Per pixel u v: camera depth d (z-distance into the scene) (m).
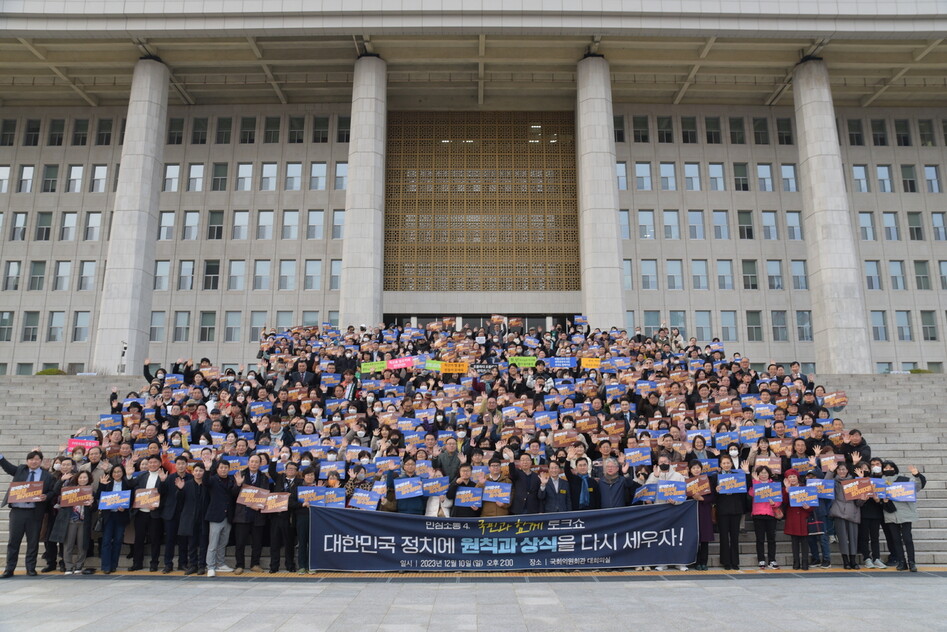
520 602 8.52
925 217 35.47
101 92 34.91
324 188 35.56
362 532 10.48
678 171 35.62
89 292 34.56
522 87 34.25
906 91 34.69
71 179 35.72
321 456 11.58
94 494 11.08
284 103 36.03
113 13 28.39
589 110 30.59
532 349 20.41
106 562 10.80
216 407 14.86
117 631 7.21
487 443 12.16
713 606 8.23
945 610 7.96
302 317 34.28
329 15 28.53
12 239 35.28
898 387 19.56
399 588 9.45
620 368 17.66
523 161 35.91
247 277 34.66
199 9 28.38
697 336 34.12
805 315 34.53
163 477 11.09
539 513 10.55
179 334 34.19
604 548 10.39
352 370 18.27
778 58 31.53
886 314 34.38
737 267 34.81
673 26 28.67
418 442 12.06
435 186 35.69
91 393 20.44
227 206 35.41
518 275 34.84
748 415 13.20
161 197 35.47
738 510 10.70
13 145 35.94
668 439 11.31
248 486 10.65
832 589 9.20
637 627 7.30
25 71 32.91
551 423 13.00
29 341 34.28
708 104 36.16
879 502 10.77
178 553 11.28
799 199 35.59
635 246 34.88
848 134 36.09
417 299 34.50
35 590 9.42
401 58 31.41
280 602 8.59
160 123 30.86
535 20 28.66
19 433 17.17
